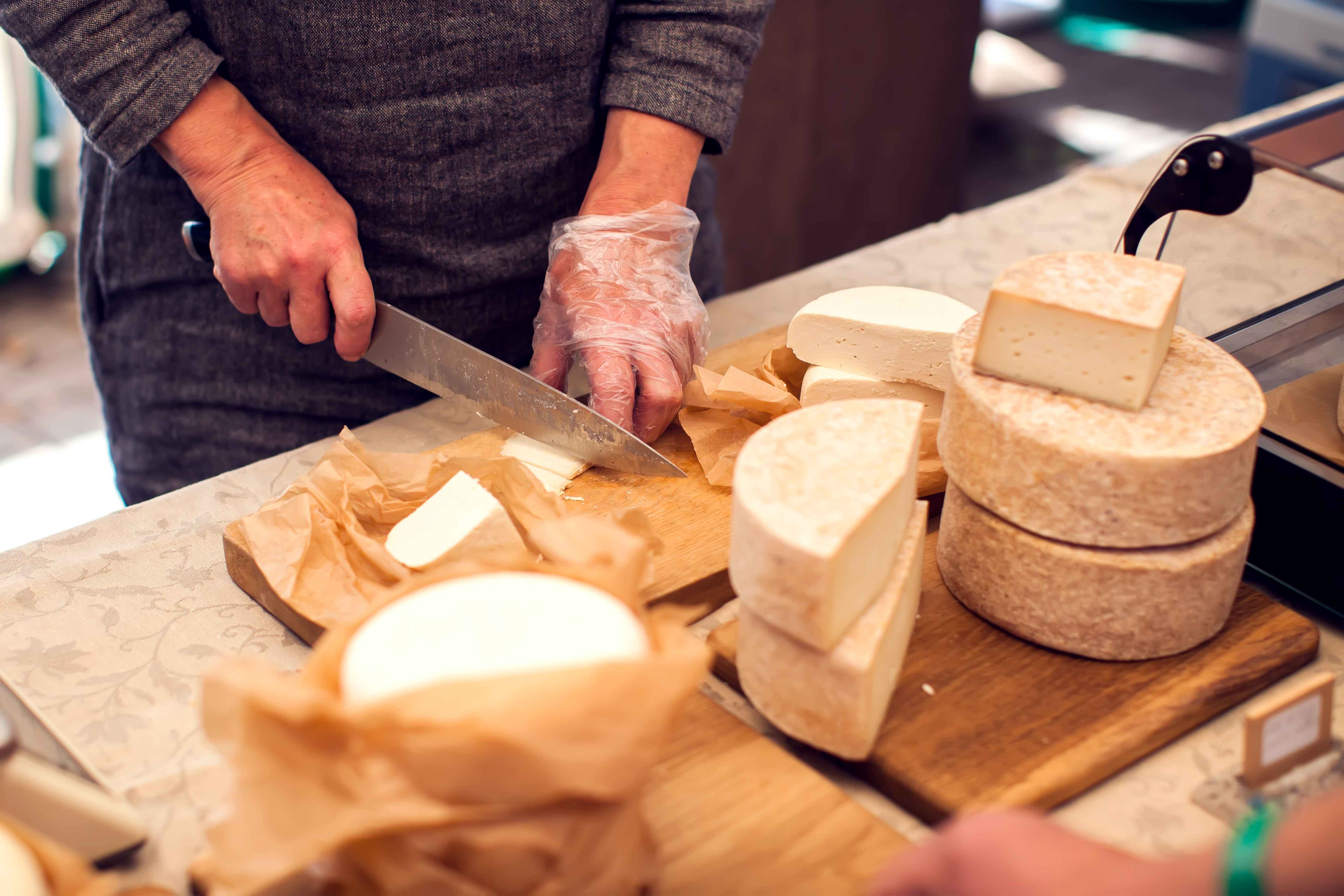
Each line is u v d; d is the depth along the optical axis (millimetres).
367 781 508
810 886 628
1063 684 758
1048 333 746
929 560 890
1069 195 1589
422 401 1285
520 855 515
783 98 2623
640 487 984
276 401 1252
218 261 1079
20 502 2508
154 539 957
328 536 866
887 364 994
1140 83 4793
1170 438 716
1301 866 433
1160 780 715
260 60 1071
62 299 3324
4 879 495
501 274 1229
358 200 1154
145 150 1158
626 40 1198
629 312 1059
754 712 771
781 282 1384
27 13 993
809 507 660
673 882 628
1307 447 838
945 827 666
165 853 661
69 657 818
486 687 495
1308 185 984
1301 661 796
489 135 1144
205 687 524
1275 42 2625
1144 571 731
